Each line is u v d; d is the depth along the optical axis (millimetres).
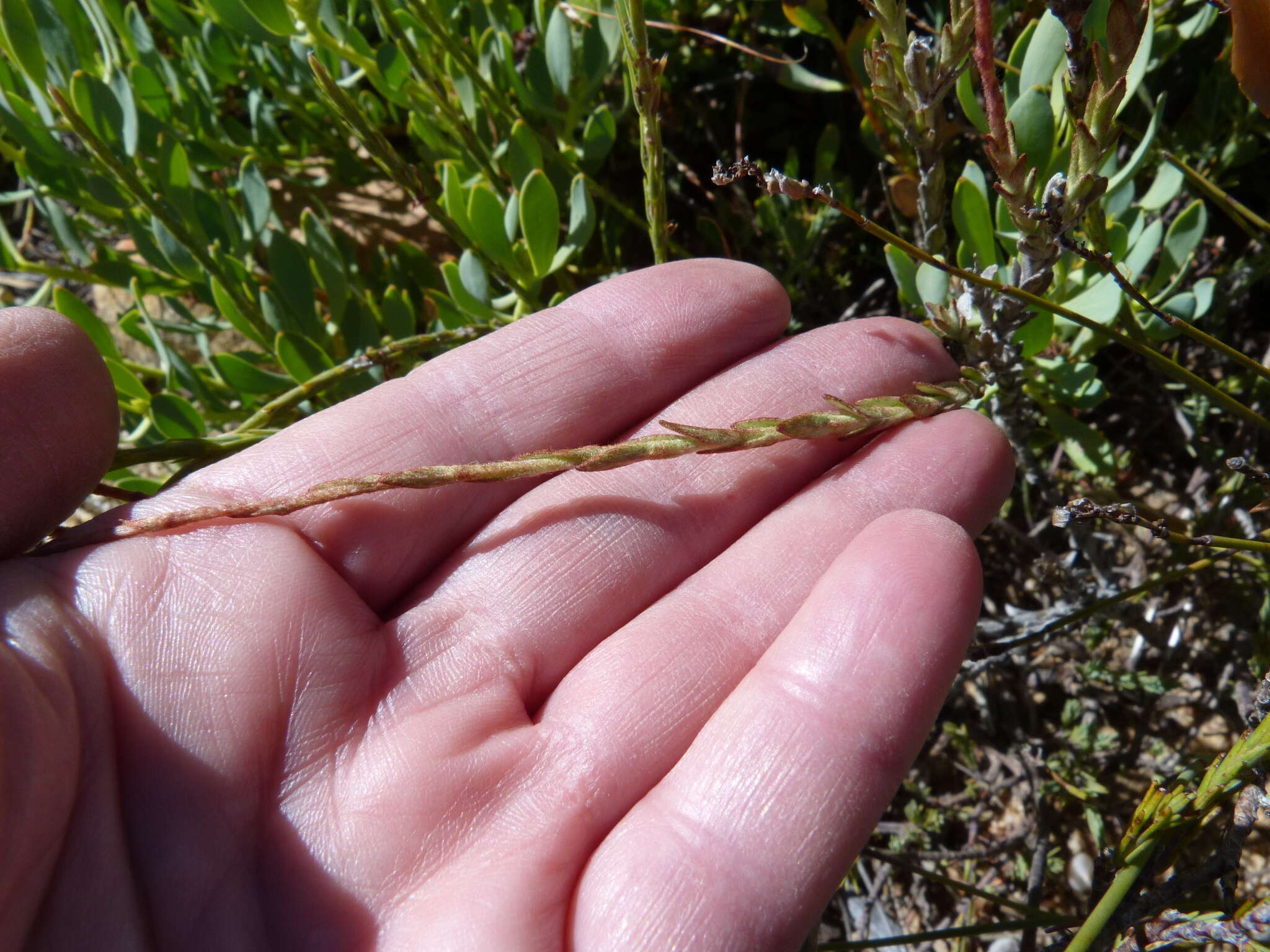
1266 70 124
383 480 131
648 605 146
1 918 107
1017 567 209
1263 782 120
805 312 222
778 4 204
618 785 129
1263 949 114
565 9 194
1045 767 194
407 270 221
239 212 214
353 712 130
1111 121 111
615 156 227
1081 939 126
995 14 182
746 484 149
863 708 121
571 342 156
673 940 115
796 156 207
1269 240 155
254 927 120
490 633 139
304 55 190
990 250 149
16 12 168
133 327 199
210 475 143
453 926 116
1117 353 210
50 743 111
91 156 186
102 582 127
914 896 198
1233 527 196
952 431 144
